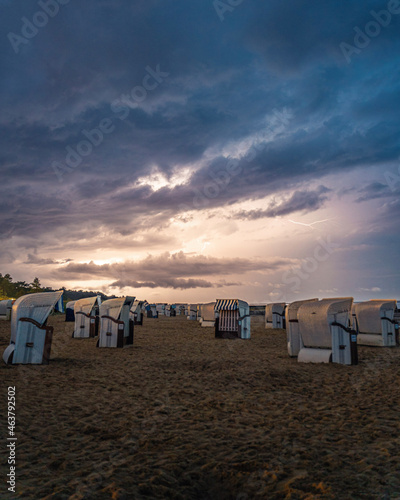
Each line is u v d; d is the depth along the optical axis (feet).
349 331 38.47
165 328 96.68
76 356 43.91
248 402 23.73
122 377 31.68
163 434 17.46
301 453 15.05
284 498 11.55
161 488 12.12
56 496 11.25
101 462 14.12
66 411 21.07
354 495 11.56
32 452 14.98
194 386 28.45
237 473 13.19
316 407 22.57
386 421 19.51
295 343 44.19
